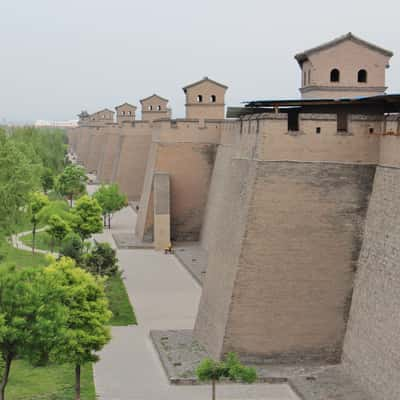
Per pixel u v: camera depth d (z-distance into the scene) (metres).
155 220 72.62
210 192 72.00
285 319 35.97
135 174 110.25
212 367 31.03
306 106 39.72
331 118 35.78
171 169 73.75
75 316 32.62
